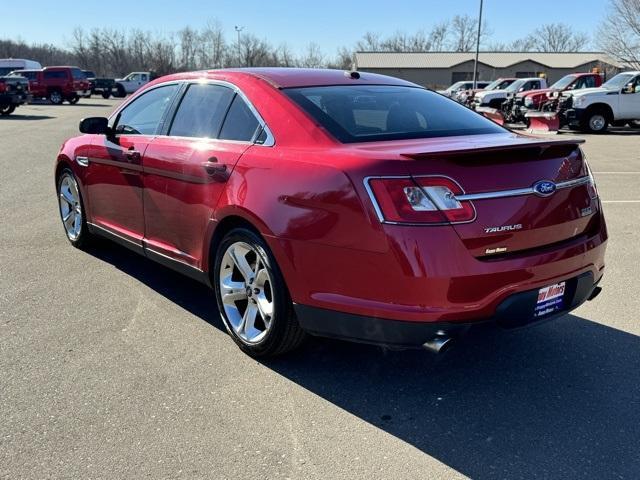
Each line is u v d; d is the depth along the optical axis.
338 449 2.66
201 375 3.29
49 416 2.88
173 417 2.89
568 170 3.09
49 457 2.58
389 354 3.56
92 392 3.10
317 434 2.77
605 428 2.81
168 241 4.12
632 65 39.88
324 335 3.05
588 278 3.16
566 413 2.94
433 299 2.67
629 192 8.68
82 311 4.16
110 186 4.73
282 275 3.14
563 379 3.27
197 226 3.74
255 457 2.59
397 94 3.86
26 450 2.63
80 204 5.34
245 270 3.42
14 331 3.82
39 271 5.00
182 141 3.95
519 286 2.80
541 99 20.67
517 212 2.81
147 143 4.23
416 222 2.65
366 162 2.77
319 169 2.94
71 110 29.38
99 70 84.31
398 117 3.50
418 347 2.78
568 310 3.12
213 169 3.54
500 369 3.39
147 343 3.68
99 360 3.45
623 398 3.08
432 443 2.70
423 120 3.55
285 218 3.05
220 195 3.47
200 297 4.46
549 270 2.90
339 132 3.19
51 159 11.92
